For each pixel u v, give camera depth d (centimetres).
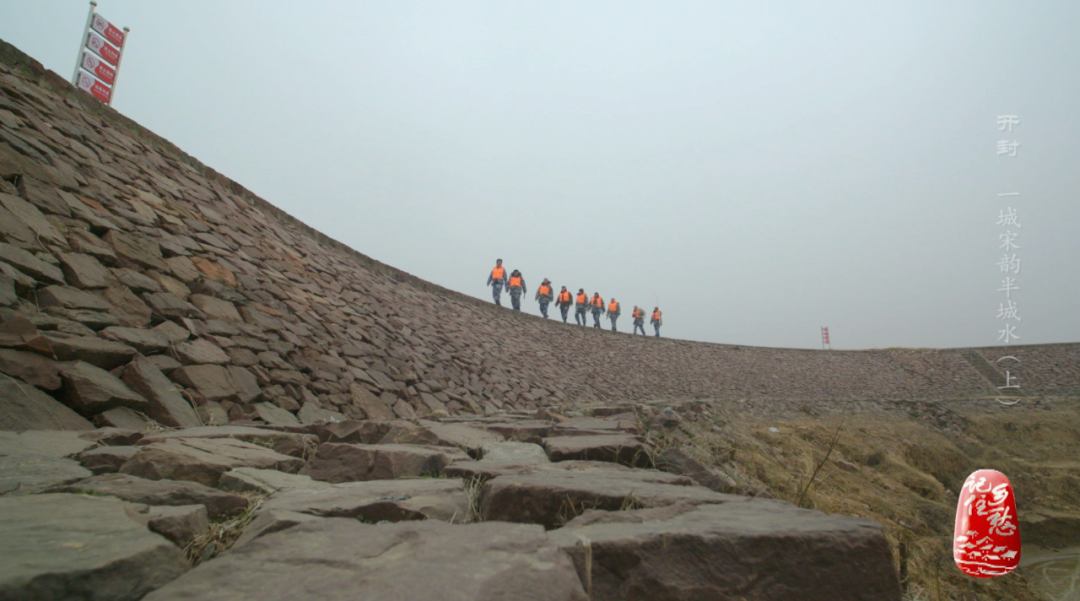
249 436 312
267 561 112
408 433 364
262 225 848
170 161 752
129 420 343
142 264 509
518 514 182
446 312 1311
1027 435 1688
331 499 176
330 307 791
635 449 350
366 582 100
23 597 87
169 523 137
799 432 1305
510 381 1138
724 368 2425
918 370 2842
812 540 134
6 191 435
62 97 629
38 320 357
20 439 242
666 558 126
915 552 551
